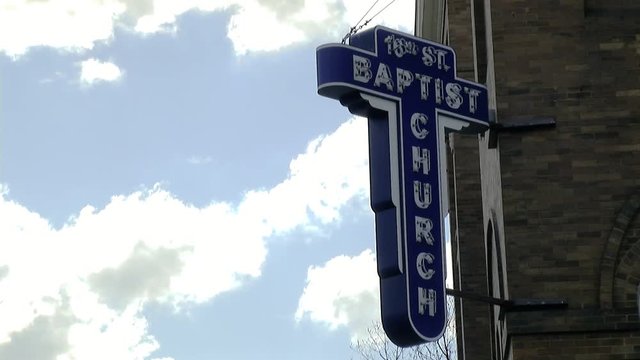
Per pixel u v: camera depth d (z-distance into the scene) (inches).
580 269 626.5
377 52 645.3
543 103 654.5
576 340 615.8
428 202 628.1
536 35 665.6
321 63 638.5
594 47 662.5
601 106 652.7
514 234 635.5
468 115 655.8
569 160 644.7
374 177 634.8
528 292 625.0
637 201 634.2
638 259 627.2
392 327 608.4
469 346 1019.9
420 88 650.2
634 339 614.2
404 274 609.3
